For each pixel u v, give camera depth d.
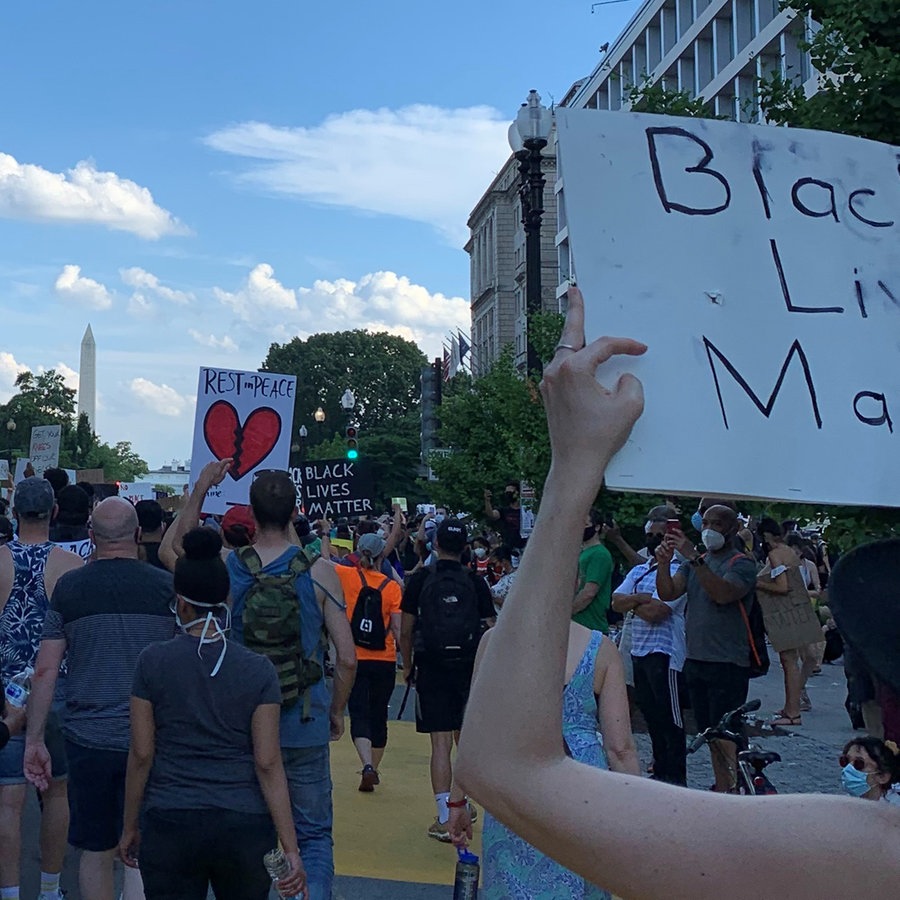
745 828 1.42
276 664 5.04
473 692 1.57
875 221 1.92
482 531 28.73
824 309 1.86
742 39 50.47
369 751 8.74
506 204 83.25
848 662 1.58
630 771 3.83
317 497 15.77
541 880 3.59
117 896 6.18
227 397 7.69
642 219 1.83
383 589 8.83
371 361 97.56
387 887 6.45
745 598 7.43
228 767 4.13
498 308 82.88
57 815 5.71
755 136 1.91
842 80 5.46
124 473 144.62
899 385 1.84
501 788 1.51
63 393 116.75
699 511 8.64
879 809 1.41
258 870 4.17
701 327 1.80
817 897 1.37
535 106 14.13
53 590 5.64
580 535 1.56
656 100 11.64
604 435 1.56
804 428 1.80
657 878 1.42
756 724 11.03
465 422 28.36
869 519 4.55
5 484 21.98
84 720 5.00
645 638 7.70
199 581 4.19
